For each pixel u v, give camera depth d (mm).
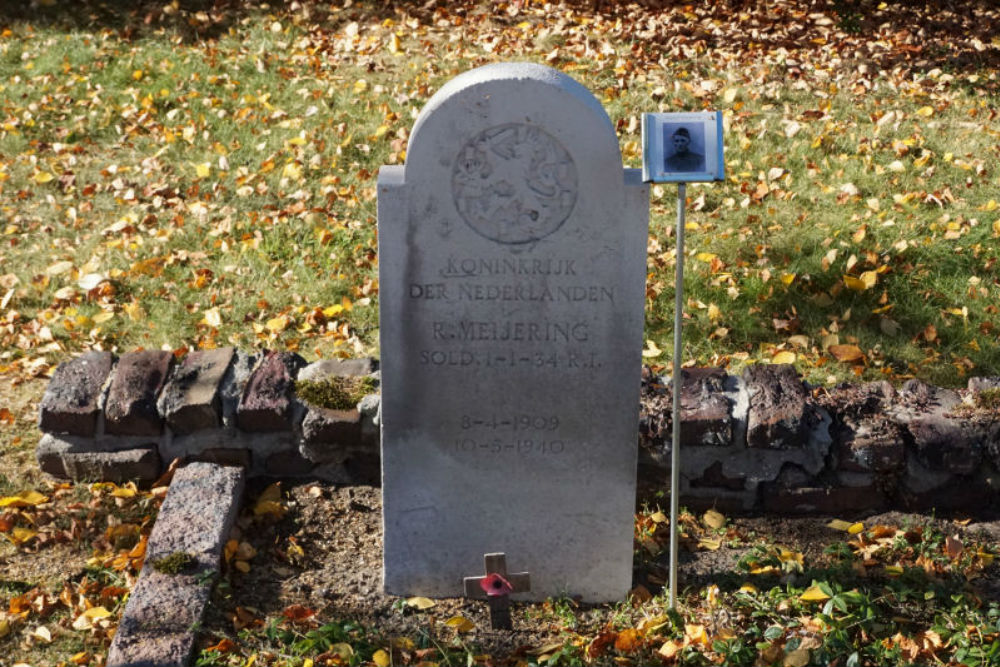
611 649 4184
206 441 5062
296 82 8750
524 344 4156
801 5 10195
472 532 4434
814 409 4910
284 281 6570
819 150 7832
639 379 4191
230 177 7523
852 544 4695
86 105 8430
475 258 4035
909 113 8383
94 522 4844
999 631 4113
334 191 7301
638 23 9750
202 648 4102
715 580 4535
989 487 4840
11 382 5793
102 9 9875
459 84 3842
